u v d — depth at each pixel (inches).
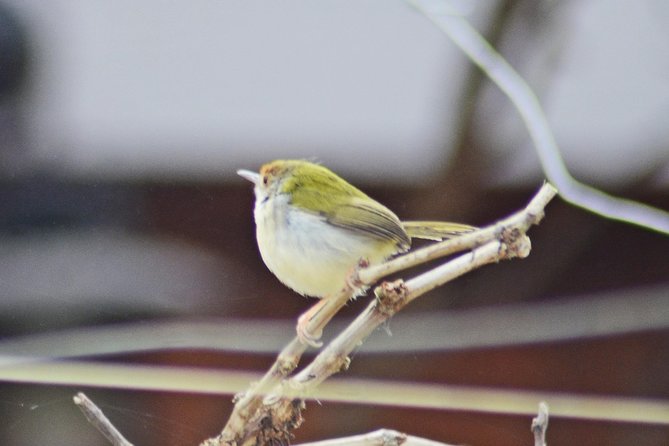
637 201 191.9
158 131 191.3
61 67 192.5
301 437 186.9
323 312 176.6
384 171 191.2
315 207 179.5
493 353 190.1
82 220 190.1
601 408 183.2
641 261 193.0
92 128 191.3
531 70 193.3
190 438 182.5
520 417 187.5
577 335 191.2
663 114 192.7
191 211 190.5
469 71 191.6
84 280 188.1
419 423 186.9
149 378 177.9
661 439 189.2
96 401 182.7
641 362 191.3
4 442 183.3
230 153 190.9
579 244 192.9
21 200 190.1
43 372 178.2
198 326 184.5
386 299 176.1
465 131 191.5
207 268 189.5
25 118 191.3
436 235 180.7
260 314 189.3
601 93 193.5
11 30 192.1
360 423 186.7
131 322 187.6
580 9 194.7
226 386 177.5
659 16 194.7
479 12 192.7
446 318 189.6
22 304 187.0
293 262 179.3
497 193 191.5
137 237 189.8
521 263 192.2
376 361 187.6
